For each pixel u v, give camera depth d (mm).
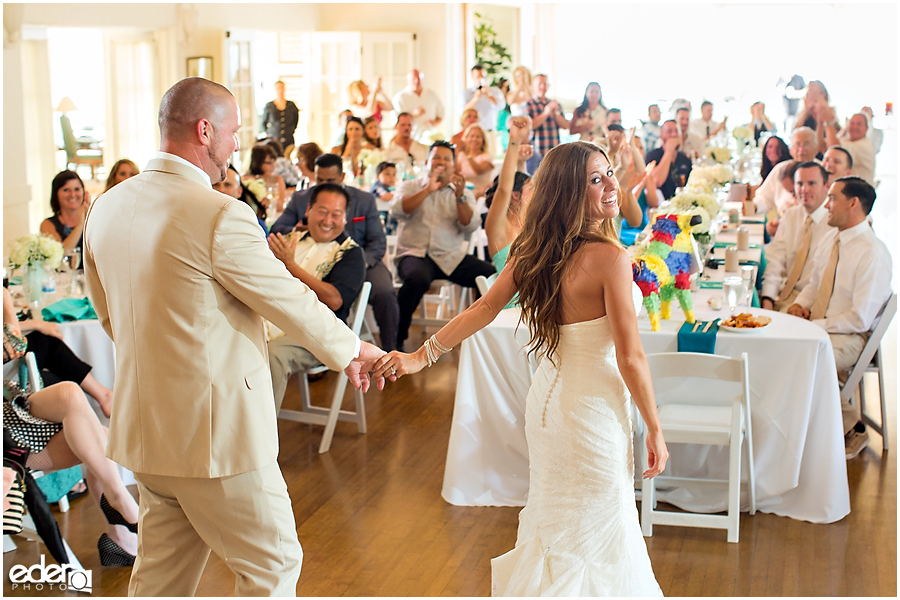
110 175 5320
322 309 2166
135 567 2244
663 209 5078
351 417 4395
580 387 2246
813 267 4605
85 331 3627
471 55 12336
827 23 12547
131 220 2043
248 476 2086
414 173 8242
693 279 4141
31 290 3918
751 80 12922
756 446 3336
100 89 11383
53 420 3021
